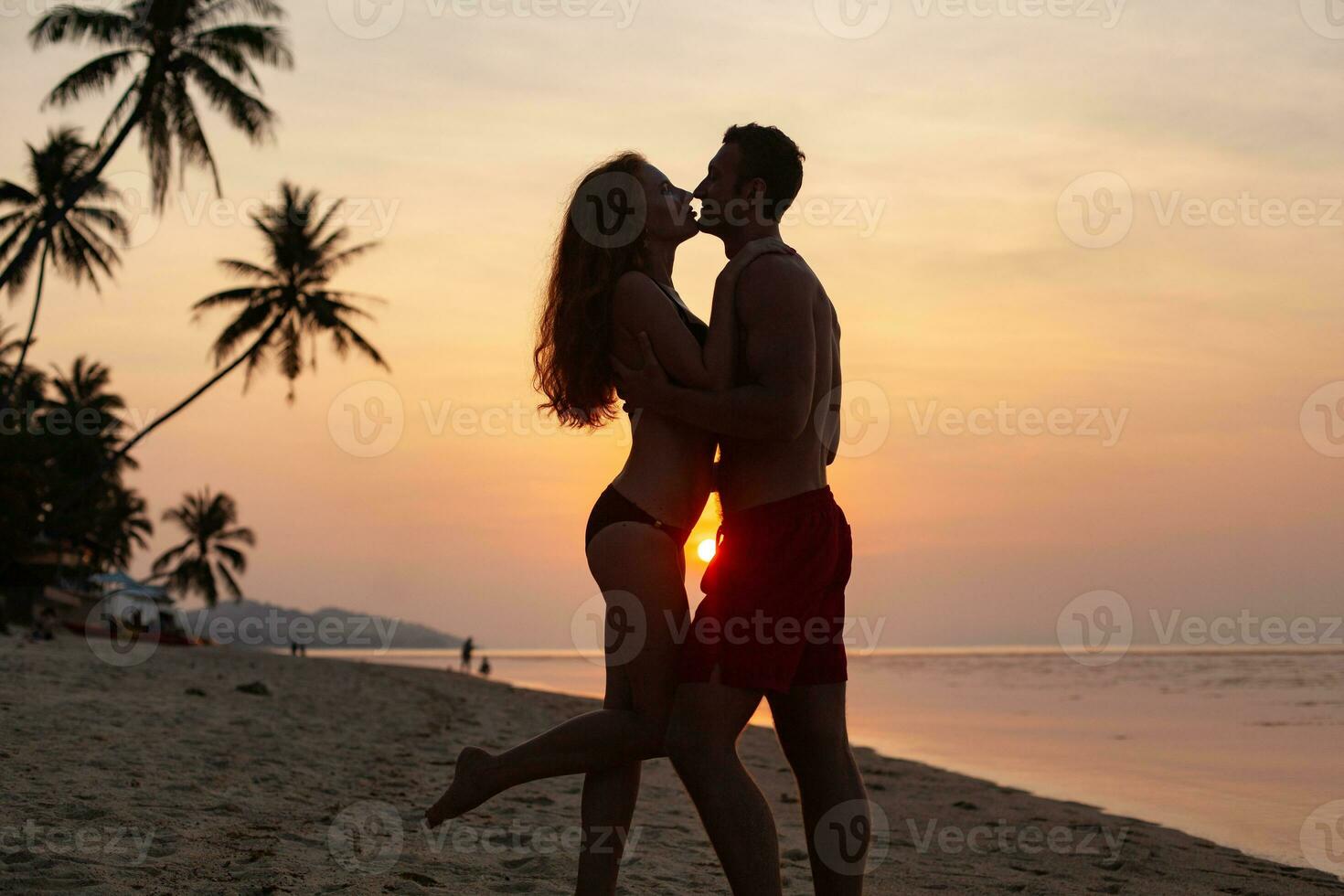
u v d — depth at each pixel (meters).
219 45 26.88
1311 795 8.53
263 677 15.97
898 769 9.99
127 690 9.52
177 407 31.64
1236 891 4.39
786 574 2.42
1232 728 16.34
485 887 3.38
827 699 2.51
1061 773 10.29
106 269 34.44
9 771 4.62
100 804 4.12
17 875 3.01
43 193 33.28
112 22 26.02
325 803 4.73
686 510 2.59
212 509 64.19
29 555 32.66
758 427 2.35
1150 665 63.03
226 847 3.60
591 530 2.63
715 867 4.13
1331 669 51.22
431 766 6.42
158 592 39.06
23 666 10.91
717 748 2.40
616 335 2.57
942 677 47.44
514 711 13.52
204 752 5.92
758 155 2.59
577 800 5.43
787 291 2.40
